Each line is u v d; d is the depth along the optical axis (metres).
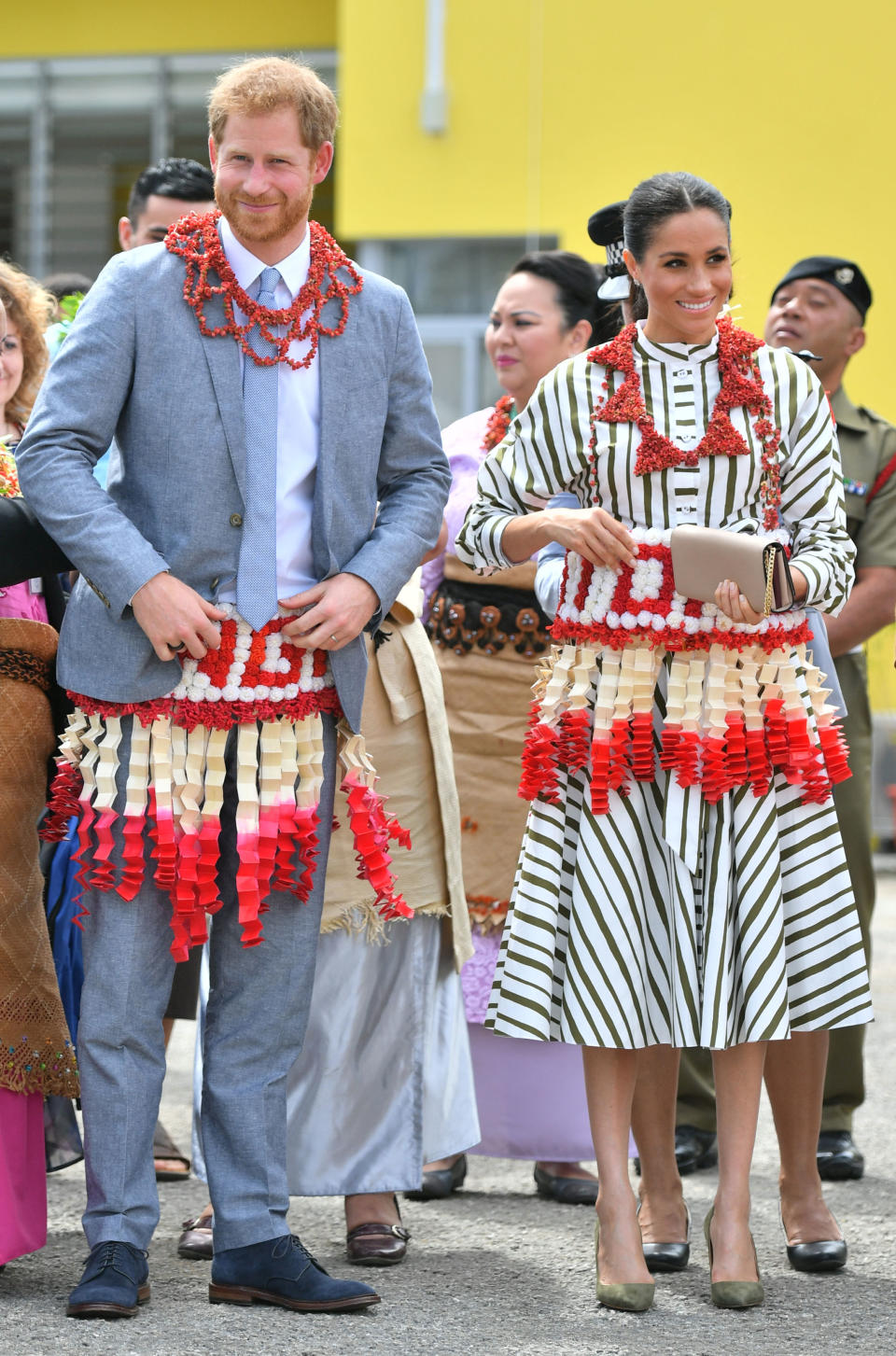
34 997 8.07
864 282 11.81
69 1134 9.05
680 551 7.98
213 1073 8.07
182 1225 9.46
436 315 29.47
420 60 28.98
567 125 28.53
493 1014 8.29
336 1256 8.98
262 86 7.60
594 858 8.16
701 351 8.29
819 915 8.30
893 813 27.12
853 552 8.49
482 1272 8.72
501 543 8.55
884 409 27.59
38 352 9.32
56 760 8.02
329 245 8.04
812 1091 8.86
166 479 7.75
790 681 8.30
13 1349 7.19
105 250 36.00
